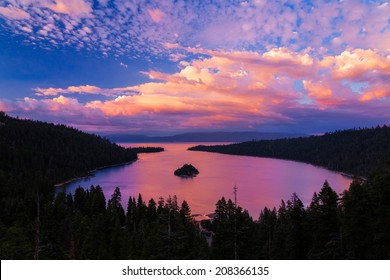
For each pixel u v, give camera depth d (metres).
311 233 36.53
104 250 45.88
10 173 154.88
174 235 27.08
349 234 27.53
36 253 30.02
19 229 41.72
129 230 68.38
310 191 162.12
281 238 41.09
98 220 59.06
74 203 105.06
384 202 26.36
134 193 155.50
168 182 197.75
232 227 35.84
